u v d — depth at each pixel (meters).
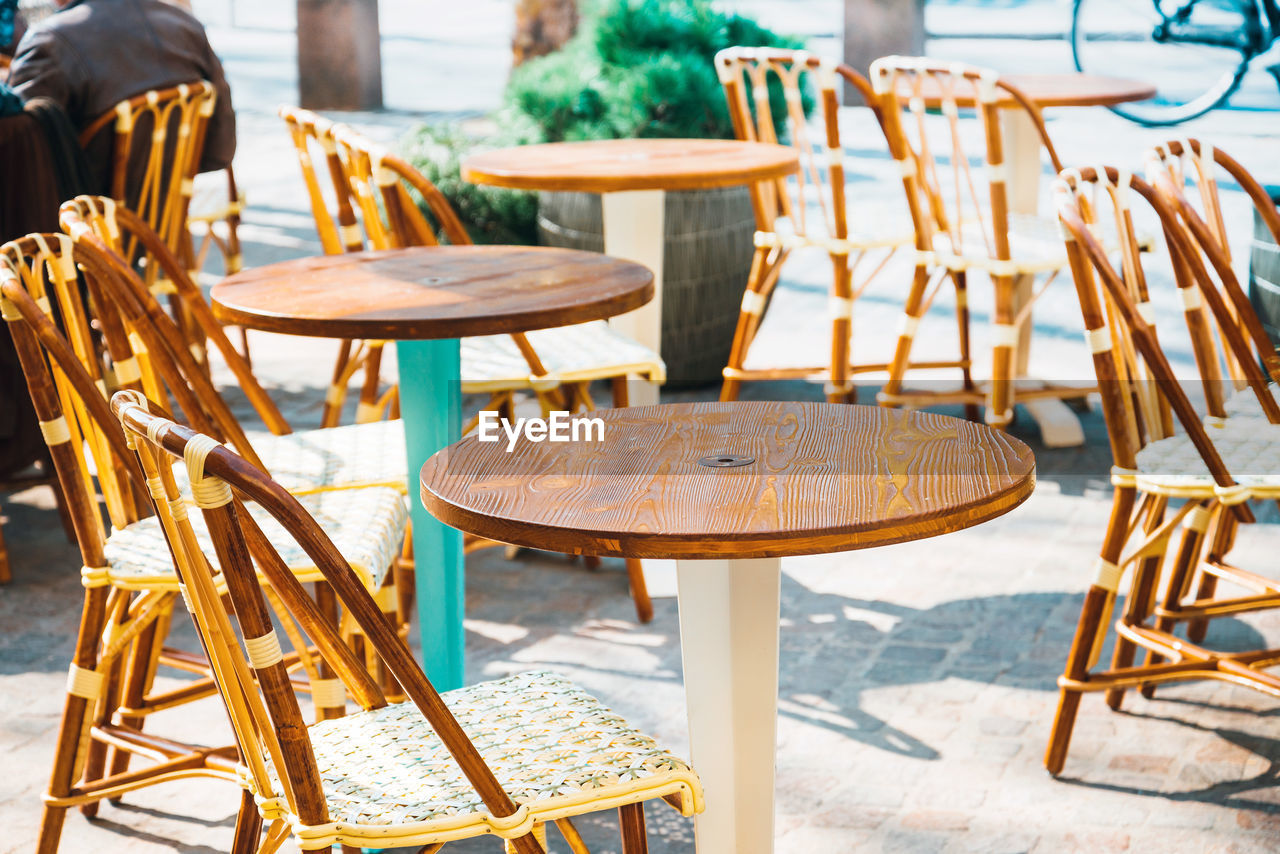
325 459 2.78
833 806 2.58
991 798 2.60
